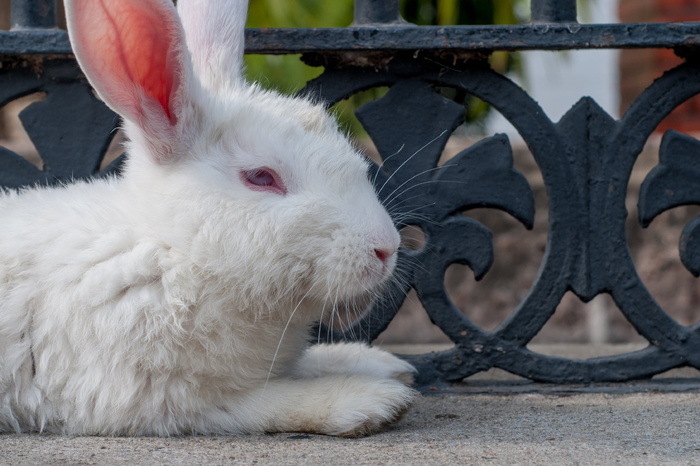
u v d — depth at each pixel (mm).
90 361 937
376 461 881
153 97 940
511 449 903
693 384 1069
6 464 878
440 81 1063
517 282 1646
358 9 1064
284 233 938
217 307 942
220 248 938
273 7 1790
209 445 920
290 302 957
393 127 1065
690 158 1064
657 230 1598
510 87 1062
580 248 1064
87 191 992
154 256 940
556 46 1047
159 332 935
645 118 1063
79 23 912
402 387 955
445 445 913
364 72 1064
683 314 1592
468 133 2094
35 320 946
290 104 985
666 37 1047
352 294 947
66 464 878
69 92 1067
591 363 1069
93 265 942
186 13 1019
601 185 1063
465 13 1982
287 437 937
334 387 951
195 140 950
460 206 1065
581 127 1062
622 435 933
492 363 1069
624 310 1067
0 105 1065
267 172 947
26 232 959
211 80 1004
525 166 1625
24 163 1070
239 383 953
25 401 949
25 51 1049
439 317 1068
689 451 897
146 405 940
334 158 953
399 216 1060
